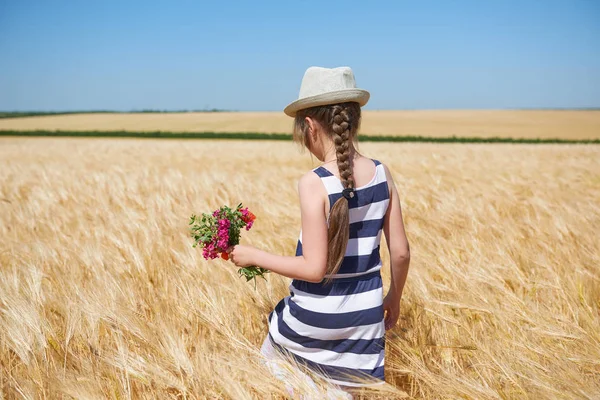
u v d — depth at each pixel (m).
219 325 2.21
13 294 2.44
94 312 2.24
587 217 4.66
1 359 2.08
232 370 1.88
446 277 2.88
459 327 2.38
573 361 2.01
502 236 4.00
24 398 1.81
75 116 77.81
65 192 6.41
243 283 2.62
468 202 5.48
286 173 10.05
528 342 2.13
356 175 1.69
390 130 55.81
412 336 2.32
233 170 11.96
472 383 1.83
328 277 1.65
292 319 1.79
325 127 1.69
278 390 1.76
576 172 10.02
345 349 1.75
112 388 1.83
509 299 2.52
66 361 2.04
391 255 1.84
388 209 1.81
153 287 2.85
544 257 3.20
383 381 1.77
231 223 1.75
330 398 1.70
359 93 1.62
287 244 3.76
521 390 1.82
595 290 2.82
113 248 3.41
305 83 1.69
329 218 1.60
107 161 15.52
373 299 1.73
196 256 3.02
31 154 19.91
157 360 1.98
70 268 3.06
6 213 5.31
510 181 8.02
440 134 52.38
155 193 6.39
